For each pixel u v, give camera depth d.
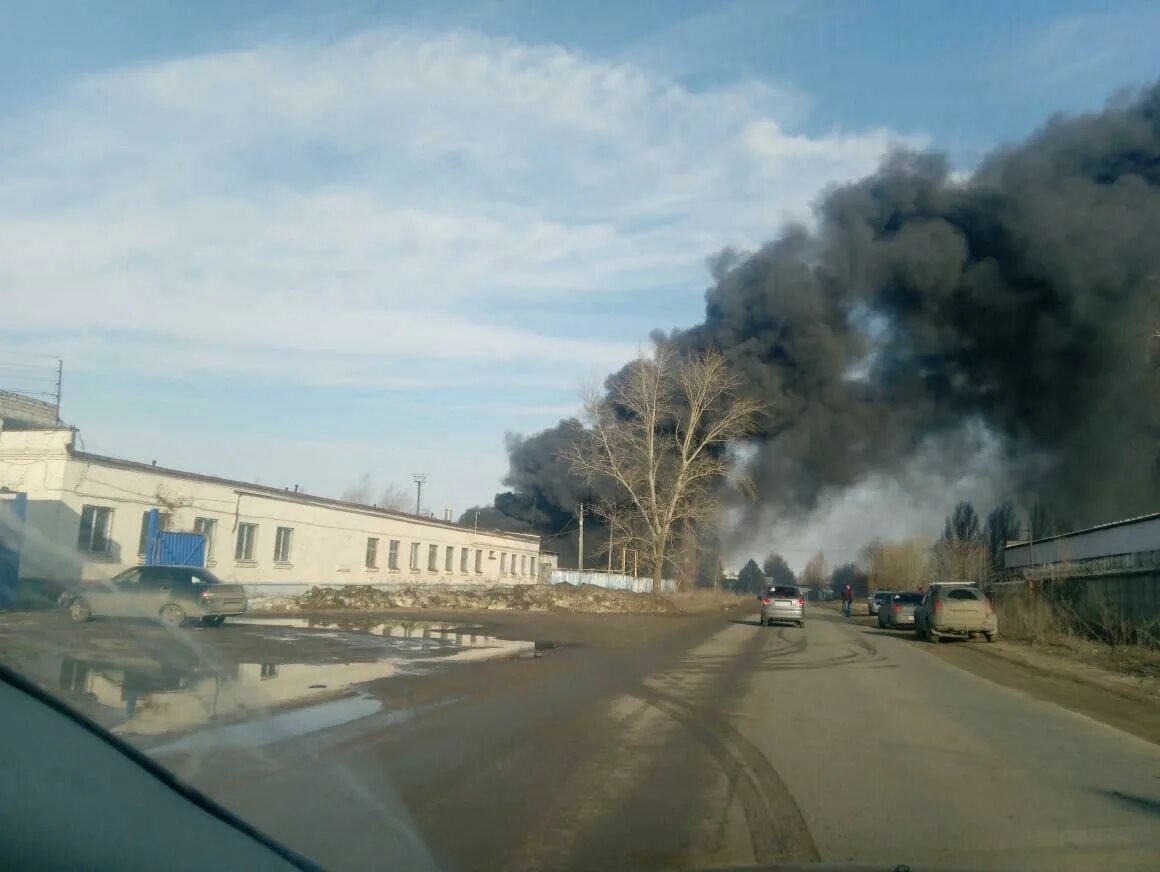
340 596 34.84
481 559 57.56
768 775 7.79
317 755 5.73
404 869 4.52
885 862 5.23
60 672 3.41
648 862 5.38
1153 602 22.09
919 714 11.55
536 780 7.39
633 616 38.69
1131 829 6.20
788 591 34.66
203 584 20.23
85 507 26.03
